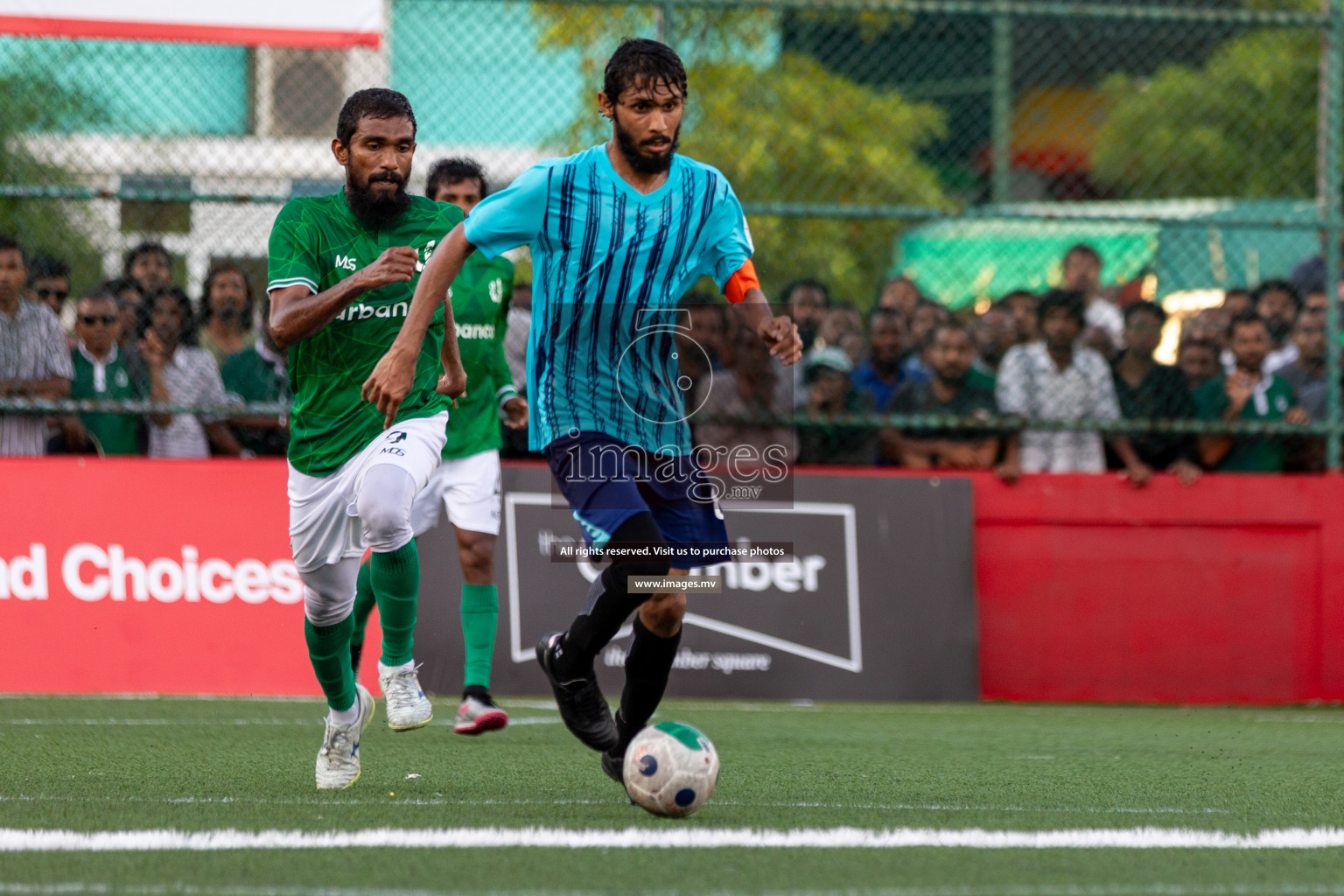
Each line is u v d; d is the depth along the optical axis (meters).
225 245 27.11
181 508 26.03
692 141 33.97
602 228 12.93
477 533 20.39
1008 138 45.94
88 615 25.59
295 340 13.54
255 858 10.94
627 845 11.63
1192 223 27.38
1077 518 28.11
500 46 28.89
